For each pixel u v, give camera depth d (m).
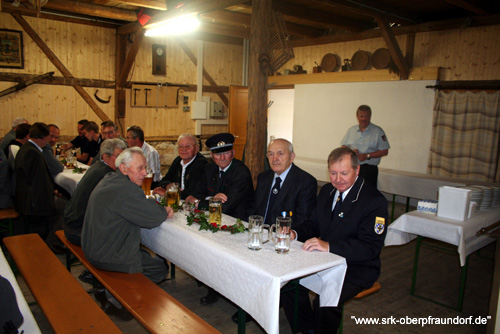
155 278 2.75
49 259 2.64
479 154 6.03
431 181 5.07
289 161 2.72
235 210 3.08
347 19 7.23
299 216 2.65
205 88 9.27
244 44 9.77
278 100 10.14
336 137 7.85
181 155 3.42
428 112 6.50
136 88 8.20
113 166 3.05
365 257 2.20
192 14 5.36
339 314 2.21
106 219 2.40
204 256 2.17
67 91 7.46
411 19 6.56
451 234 2.87
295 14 6.43
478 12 5.71
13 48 6.79
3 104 6.79
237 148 8.79
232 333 2.66
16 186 3.81
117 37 7.82
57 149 5.54
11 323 1.33
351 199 2.32
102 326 1.84
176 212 2.83
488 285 3.56
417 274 3.79
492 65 5.95
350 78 7.45
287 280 1.78
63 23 7.27
